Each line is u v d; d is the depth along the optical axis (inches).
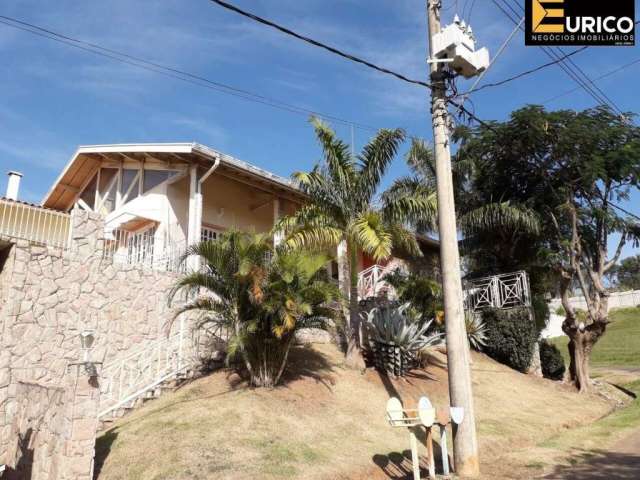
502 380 586.6
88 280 427.8
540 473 292.8
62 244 428.5
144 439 298.5
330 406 384.5
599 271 657.6
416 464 266.8
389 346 495.5
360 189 485.4
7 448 345.4
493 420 425.1
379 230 447.2
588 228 684.1
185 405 350.9
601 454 333.4
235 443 291.0
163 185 628.4
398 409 271.3
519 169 701.9
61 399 268.1
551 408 510.3
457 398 294.4
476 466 288.0
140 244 547.5
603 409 558.3
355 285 502.3
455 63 320.2
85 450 251.8
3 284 386.3
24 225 415.5
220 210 695.1
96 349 417.7
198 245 386.9
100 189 730.8
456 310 305.1
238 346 366.3
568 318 662.5
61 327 402.3
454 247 314.2
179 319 469.4
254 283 368.8
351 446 320.5
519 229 727.1
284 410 354.3
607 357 1026.1
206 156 569.9
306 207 486.3
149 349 434.9
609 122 618.8
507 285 724.7
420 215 485.4
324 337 567.2
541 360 751.1
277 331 370.0
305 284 393.4
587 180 615.8
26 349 379.2
